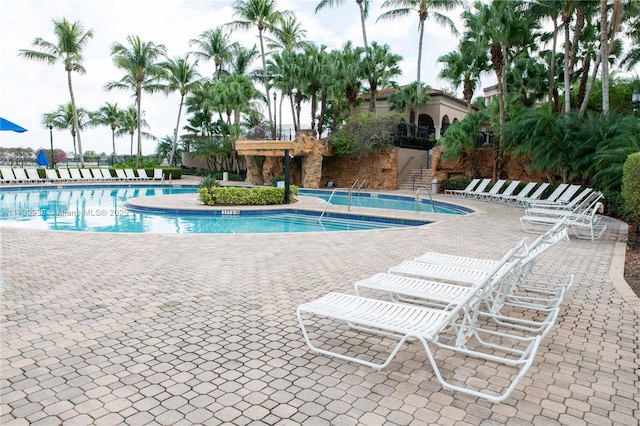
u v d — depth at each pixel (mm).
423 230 10141
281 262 6617
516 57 23500
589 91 16844
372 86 28688
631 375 3094
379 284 4098
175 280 5504
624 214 11453
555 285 5125
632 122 13141
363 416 2539
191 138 38219
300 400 2713
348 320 3105
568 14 17125
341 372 3104
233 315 4262
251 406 2635
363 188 26438
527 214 11688
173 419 2482
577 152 14461
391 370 3146
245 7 29984
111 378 2959
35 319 4070
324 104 28156
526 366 2564
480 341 3451
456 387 2732
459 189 22172
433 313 3281
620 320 4215
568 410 2629
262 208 14750
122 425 2412
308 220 14148
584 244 8367
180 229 12219
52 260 6500
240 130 31828
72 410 2555
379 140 24797
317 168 25625
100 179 28969
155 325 3969
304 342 3639
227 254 7148
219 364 3205
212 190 15297
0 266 6105
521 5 18141
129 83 35562
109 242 8031
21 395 2719
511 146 17891
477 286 3037
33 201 18875
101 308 4406
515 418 2537
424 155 27281
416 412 2588
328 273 5973
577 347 3584
